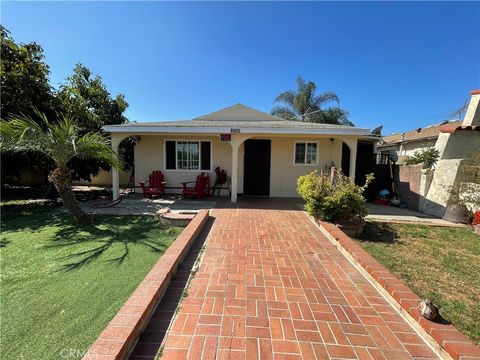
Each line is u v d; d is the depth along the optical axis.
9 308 2.49
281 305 2.56
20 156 8.33
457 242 5.02
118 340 1.80
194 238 4.50
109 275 3.22
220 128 7.88
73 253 3.96
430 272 3.64
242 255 3.88
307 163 9.77
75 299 2.66
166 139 10.01
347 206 5.30
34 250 4.09
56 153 5.44
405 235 5.42
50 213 6.74
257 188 9.95
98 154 6.00
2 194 9.93
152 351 1.91
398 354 1.96
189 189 8.98
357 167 10.36
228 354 1.90
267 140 9.80
